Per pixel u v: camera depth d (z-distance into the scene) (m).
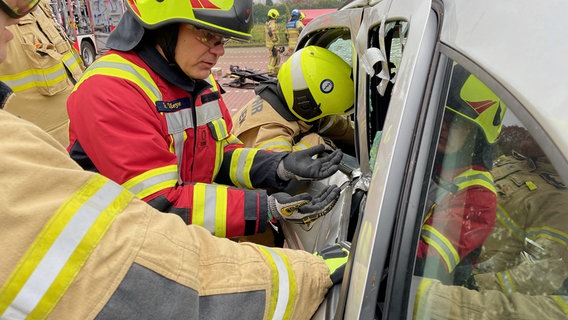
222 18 1.27
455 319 0.70
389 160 0.83
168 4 1.26
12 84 2.69
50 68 2.81
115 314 0.70
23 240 0.66
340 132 2.29
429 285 0.75
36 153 0.71
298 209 1.49
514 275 0.64
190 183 1.45
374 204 0.86
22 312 0.66
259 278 0.92
